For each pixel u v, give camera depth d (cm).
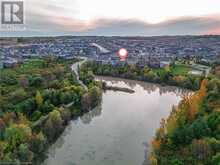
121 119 14975
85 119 14825
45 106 13900
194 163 8662
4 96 14862
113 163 10238
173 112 12875
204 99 14038
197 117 11875
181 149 9706
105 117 15238
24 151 9206
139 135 12738
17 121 11725
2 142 9569
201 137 10169
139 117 15375
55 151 11056
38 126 11694
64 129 12975
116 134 12838
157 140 10419
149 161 10244
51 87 17800
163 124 11644
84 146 11550
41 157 10238
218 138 9912
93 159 10512
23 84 17675
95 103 16675
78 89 16950
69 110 14375
